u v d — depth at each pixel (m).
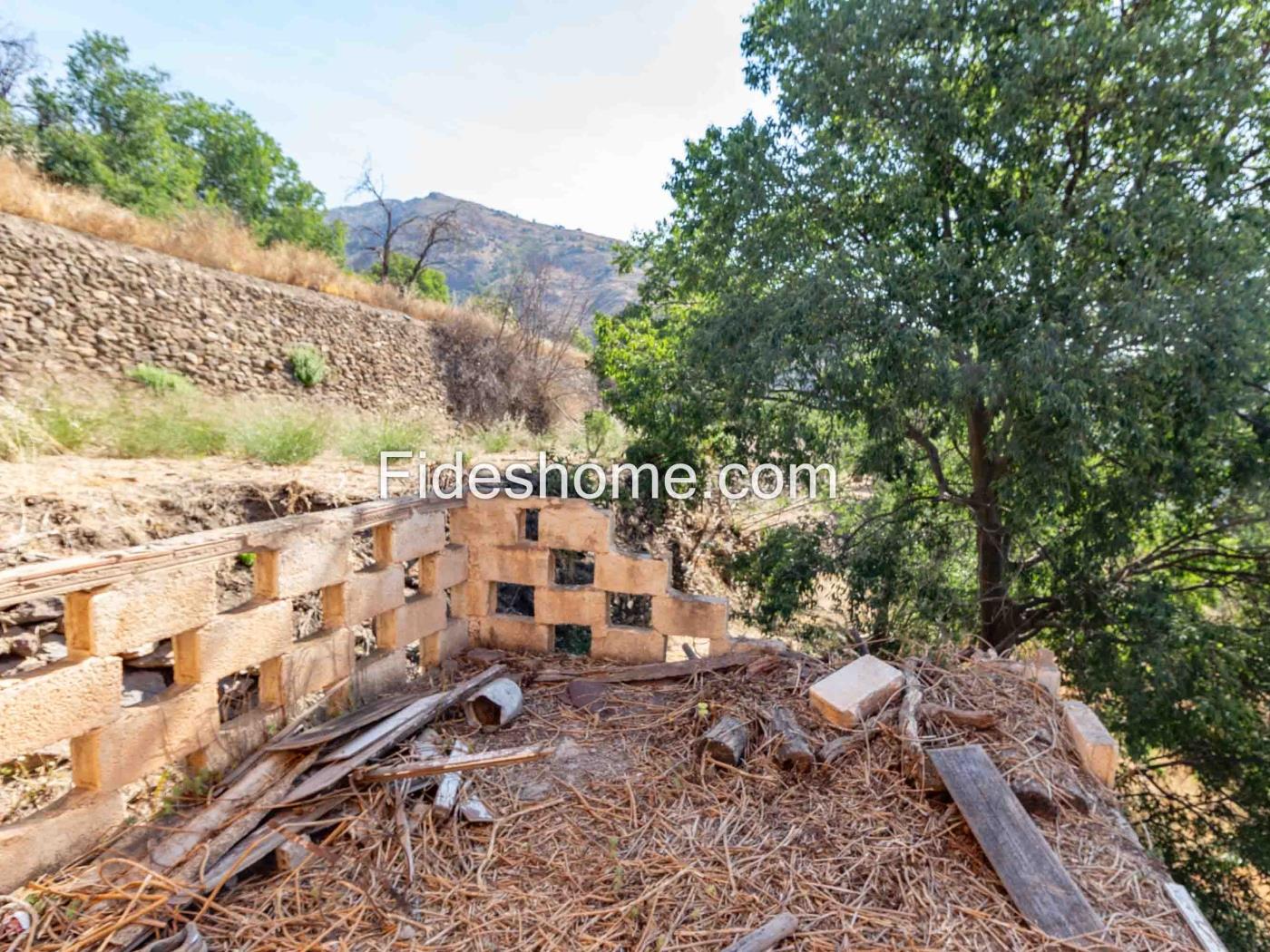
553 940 2.11
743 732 3.16
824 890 2.33
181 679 2.66
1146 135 6.12
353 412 13.31
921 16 6.53
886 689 3.32
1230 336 5.48
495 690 3.53
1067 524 7.63
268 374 13.27
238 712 4.09
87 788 2.32
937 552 7.92
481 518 4.34
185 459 7.27
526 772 3.02
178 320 11.85
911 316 6.21
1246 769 7.13
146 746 2.43
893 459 7.39
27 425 6.39
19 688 2.00
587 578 8.35
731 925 2.18
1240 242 5.64
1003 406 6.74
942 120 6.60
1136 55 5.86
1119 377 5.99
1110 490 6.66
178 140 27.38
